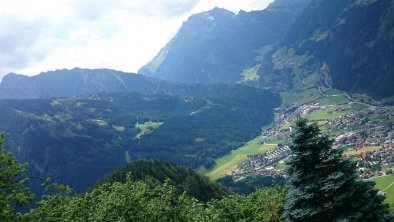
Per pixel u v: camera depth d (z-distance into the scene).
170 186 47.09
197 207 55.84
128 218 39.47
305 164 41.16
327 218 40.72
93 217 38.41
